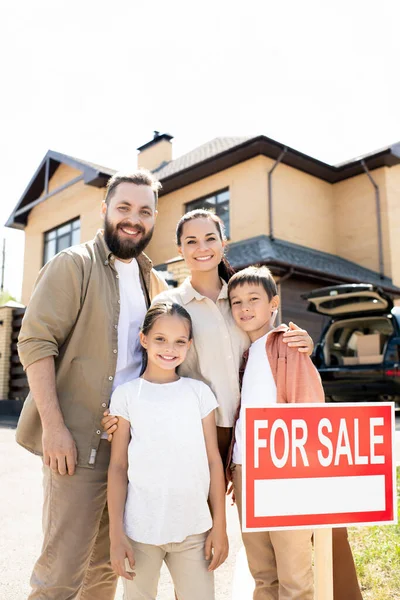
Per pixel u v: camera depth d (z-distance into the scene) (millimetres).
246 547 2254
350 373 8094
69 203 16641
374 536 3203
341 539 2146
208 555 1938
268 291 2342
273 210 13031
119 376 2191
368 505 1702
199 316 2307
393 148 13852
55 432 1918
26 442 2100
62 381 2084
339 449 1702
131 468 1924
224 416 2234
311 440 1677
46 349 1984
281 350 2195
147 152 19188
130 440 1990
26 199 18156
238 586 2725
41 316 2006
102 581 2197
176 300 2334
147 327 2125
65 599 1919
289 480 1632
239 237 13125
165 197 15445
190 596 1887
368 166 14508
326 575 1680
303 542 2031
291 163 13719
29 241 18156
